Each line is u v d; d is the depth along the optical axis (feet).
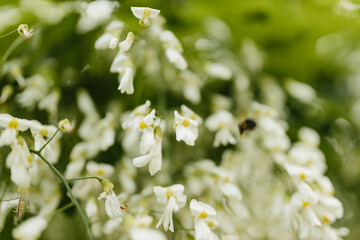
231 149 1.77
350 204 2.04
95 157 1.70
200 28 1.79
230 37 1.86
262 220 1.74
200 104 1.80
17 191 1.54
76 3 1.69
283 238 1.72
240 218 1.65
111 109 1.74
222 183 1.66
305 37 1.84
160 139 1.51
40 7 1.71
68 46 1.72
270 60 1.89
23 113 1.68
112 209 1.46
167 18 1.73
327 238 1.61
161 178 1.70
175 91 1.78
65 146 1.68
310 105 1.90
